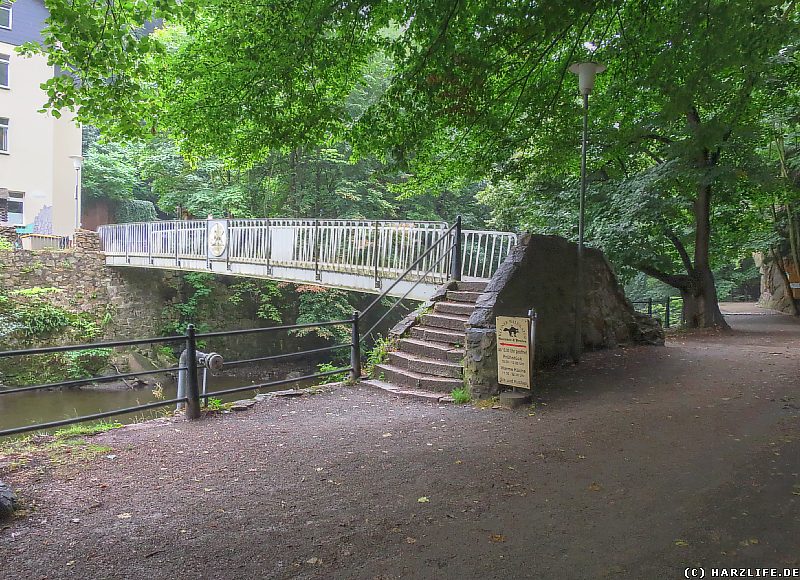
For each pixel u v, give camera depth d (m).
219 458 4.93
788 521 3.49
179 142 9.53
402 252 11.12
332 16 7.30
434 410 6.65
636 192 13.00
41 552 3.19
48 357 19.20
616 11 8.22
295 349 25.05
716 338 12.75
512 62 9.27
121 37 6.64
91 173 31.80
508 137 12.39
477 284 8.88
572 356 8.94
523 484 4.25
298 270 14.39
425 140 10.27
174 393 18.00
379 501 3.97
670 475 4.35
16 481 4.34
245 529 3.51
